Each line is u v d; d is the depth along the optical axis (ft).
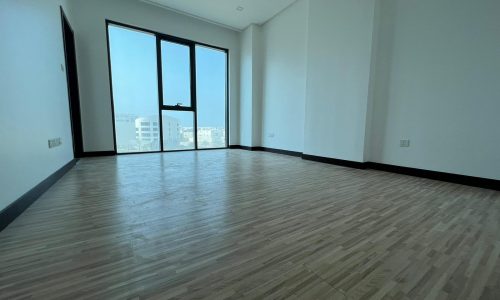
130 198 7.27
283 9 17.29
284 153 18.31
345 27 12.91
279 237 4.85
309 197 7.59
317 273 3.67
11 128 5.77
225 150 20.40
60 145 9.89
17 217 5.71
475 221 5.79
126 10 15.47
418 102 10.77
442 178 10.17
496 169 8.82
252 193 7.97
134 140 16.98
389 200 7.36
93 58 14.67
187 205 6.72
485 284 3.47
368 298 3.14
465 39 9.31
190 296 3.13
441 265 3.94
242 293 3.20
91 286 3.30
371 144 12.62
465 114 9.48
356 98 12.64
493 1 8.60
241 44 20.86
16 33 6.41
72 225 5.31
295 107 17.22
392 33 11.43
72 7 13.75
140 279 3.47
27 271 3.62
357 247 4.50
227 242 4.63
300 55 16.56
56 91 9.70
